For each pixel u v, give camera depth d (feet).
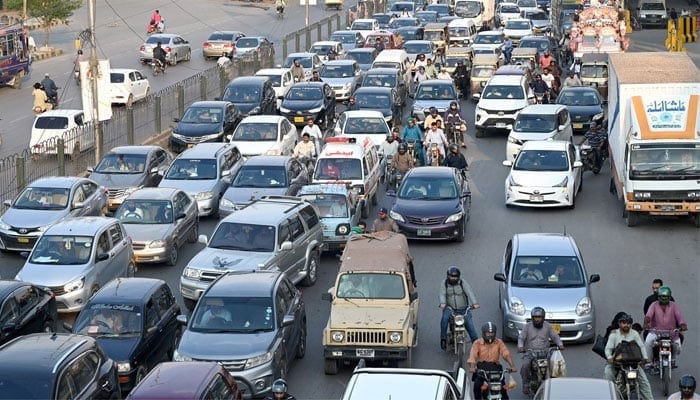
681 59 130.62
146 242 102.94
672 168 113.70
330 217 106.52
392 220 102.94
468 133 170.60
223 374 59.11
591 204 126.82
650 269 101.86
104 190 120.26
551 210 124.67
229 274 79.56
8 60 201.67
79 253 92.58
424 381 55.67
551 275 83.20
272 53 226.99
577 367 76.89
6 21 238.68
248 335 71.56
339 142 127.54
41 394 56.95
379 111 161.68
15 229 107.04
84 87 141.69
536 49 215.92
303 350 80.12
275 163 121.39
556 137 144.15
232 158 130.21
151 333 74.38
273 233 93.20
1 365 58.70
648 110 115.75
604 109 179.63
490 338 66.69
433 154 133.59
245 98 170.30
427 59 205.46
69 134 138.21
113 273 94.99
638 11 294.87
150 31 280.10
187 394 54.65
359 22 273.75
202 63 244.01
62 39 274.36
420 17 289.33
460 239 111.04
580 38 213.66
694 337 83.56
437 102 167.22
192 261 91.15
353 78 197.26
